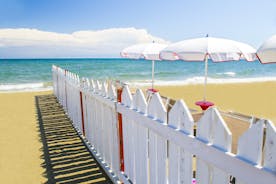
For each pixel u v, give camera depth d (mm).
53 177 3529
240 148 1396
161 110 2176
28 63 55125
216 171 1604
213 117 1593
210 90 15375
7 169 3811
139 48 7875
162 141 2211
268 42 3725
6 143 4992
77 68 49500
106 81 3666
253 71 41906
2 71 39406
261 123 1258
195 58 5703
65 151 4523
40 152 4492
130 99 2783
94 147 4387
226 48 5156
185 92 14391
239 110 9367
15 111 8133
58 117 7215
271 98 12336
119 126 3111
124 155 3098
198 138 1710
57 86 10117
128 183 2945
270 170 1196
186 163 1894
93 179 3461
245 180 1329
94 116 4203
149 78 31766
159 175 2316
